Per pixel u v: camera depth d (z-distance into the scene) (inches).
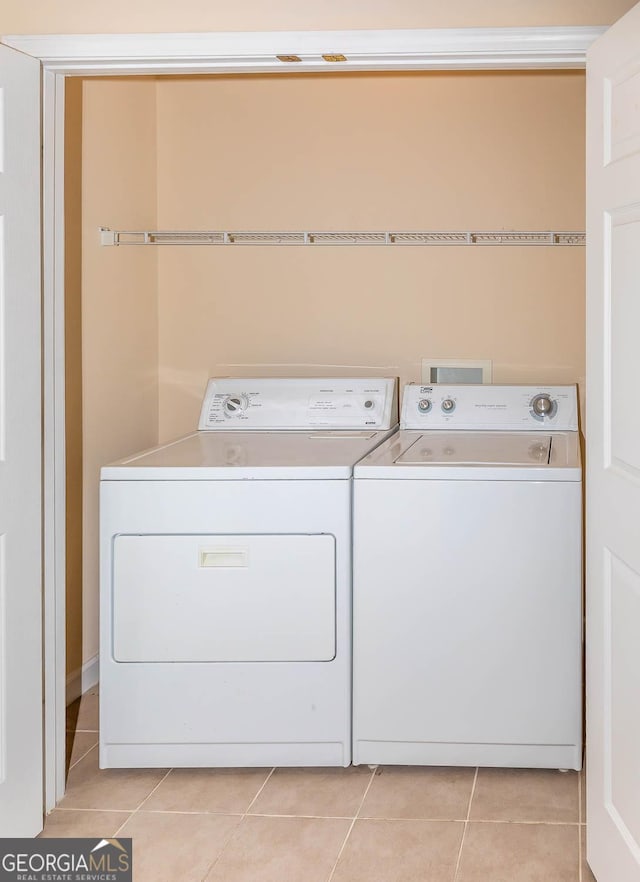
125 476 100.0
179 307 147.6
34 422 83.9
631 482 68.0
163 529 100.2
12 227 79.7
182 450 114.7
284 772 101.4
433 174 141.3
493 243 138.6
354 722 100.7
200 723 100.7
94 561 127.4
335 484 98.9
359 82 141.6
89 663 126.8
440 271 142.1
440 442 120.9
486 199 140.5
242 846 85.5
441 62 84.9
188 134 145.3
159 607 100.2
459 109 140.0
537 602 97.8
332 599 99.2
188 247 146.7
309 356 145.9
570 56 82.8
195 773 101.4
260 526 99.6
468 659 98.9
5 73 78.1
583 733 110.3
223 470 99.6
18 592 81.7
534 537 97.4
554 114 138.2
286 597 99.6
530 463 99.5
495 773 100.3
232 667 100.2
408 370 144.0
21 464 82.0
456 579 98.4
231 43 84.7
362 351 144.7
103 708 100.9
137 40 85.4
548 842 85.2
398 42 83.3
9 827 80.8
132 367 138.3
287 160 143.9
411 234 136.9
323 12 84.0
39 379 84.7
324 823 89.6
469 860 82.4
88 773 101.6
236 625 100.0
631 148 66.6
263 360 146.7
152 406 146.7
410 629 99.3
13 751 81.4
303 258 144.7
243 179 145.0
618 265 70.4
